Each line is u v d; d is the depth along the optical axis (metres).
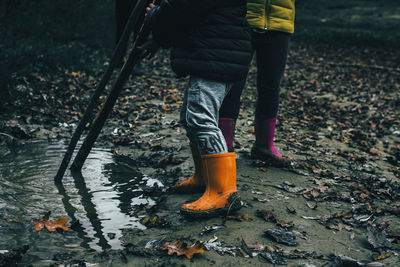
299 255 1.85
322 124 5.14
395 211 2.51
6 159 3.01
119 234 2.01
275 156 3.20
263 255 1.83
